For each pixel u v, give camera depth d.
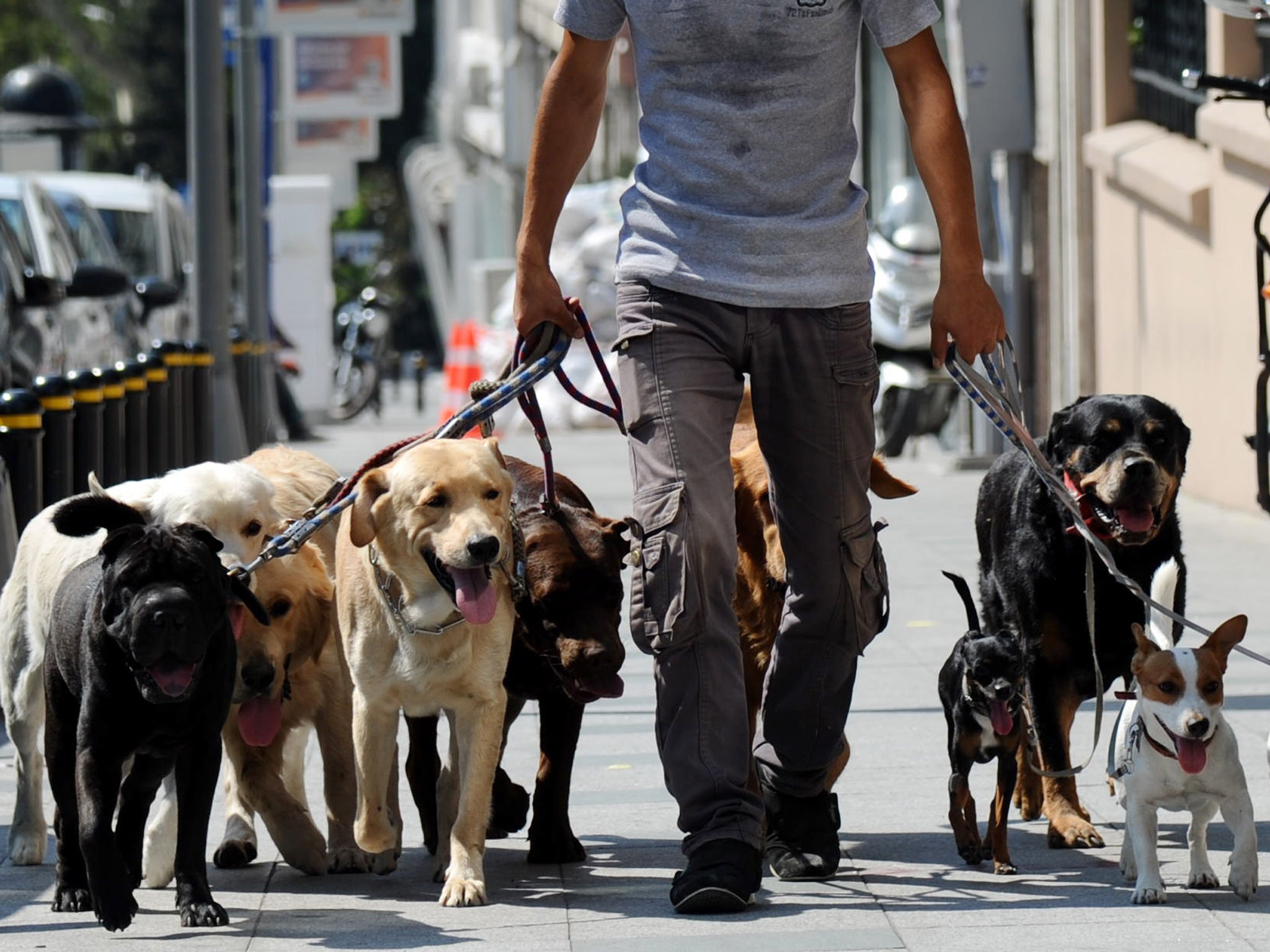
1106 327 31.33
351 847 10.30
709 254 9.30
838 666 9.77
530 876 10.00
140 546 8.61
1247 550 21.45
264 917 9.21
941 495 28.34
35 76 56.53
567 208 47.09
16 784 11.41
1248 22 24.91
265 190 49.69
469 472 9.11
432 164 100.38
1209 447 25.94
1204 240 25.84
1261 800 11.14
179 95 100.00
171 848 10.03
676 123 9.40
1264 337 13.81
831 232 9.37
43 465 16.98
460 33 103.31
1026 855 10.24
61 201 31.80
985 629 11.75
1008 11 30.88
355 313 56.97
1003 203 34.41
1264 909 8.85
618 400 10.04
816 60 9.26
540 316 9.81
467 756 9.55
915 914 8.92
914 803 11.45
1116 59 31.20
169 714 8.84
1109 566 9.91
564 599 9.60
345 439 42.94
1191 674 8.90
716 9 9.18
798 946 8.36
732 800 9.14
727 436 9.41
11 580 10.92
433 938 8.68
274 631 9.83
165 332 33.78
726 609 9.30
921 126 9.55
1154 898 8.99
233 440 30.66
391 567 9.23
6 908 9.59
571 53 9.71
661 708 9.30
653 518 9.20
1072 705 10.85
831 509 9.60
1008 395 10.09
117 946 8.67
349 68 57.16
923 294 33.25
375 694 9.50
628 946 8.42
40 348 22.80
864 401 9.58
